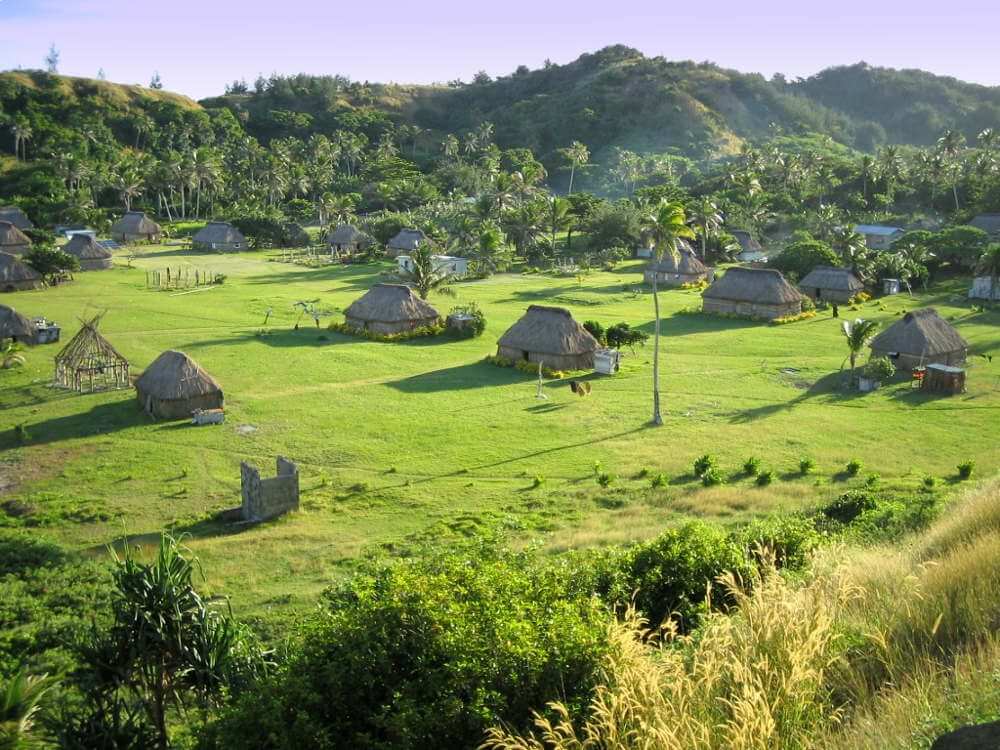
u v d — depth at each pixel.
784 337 91.88
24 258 118.44
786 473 49.75
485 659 13.21
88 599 28.73
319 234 173.50
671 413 63.25
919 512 28.66
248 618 28.50
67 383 68.62
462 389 69.56
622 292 121.69
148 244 166.00
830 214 157.88
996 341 88.12
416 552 35.47
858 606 13.22
